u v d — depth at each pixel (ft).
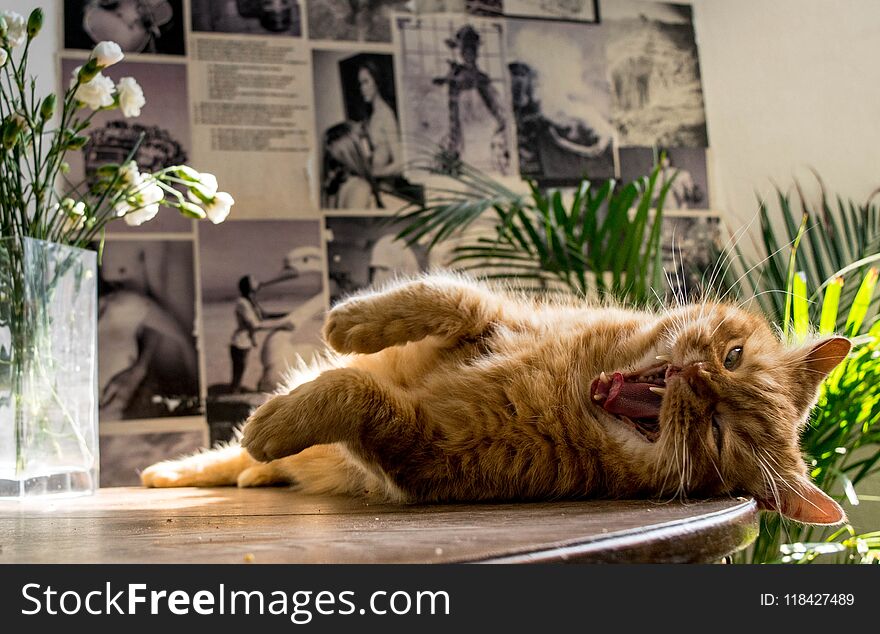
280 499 4.39
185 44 9.00
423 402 4.08
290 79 9.25
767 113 9.90
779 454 4.31
